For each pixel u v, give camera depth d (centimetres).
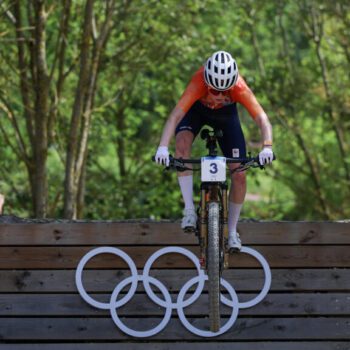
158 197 3853
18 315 1609
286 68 4197
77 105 2803
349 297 1614
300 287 1617
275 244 1625
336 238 1625
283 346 1595
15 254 1623
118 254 1619
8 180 3628
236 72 1270
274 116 4212
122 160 4106
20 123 3731
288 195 4659
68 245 1625
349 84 4197
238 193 1382
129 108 4025
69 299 1614
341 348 1598
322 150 4391
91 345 1584
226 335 1600
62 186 3659
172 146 3684
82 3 3152
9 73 3164
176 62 3575
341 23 4050
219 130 1317
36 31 2745
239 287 1614
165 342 1603
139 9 3184
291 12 4138
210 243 1248
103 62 3266
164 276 1617
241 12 3697
